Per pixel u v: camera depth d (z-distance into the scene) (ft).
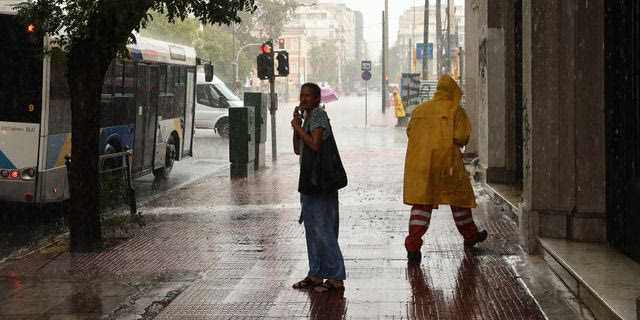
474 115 57.26
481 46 47.01
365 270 26.43
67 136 40.98
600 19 26.37
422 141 27.84
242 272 26.66
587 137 26.86
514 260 27.43
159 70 55.01
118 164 46.85
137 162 50.85
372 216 37.88
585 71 26.61
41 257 29.84
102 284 25.41
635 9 23.22
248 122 57.00
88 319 21.52
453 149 27.91
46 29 31.19
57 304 23.07
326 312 21.61
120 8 28.53
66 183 41.01
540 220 27.96
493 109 44.45
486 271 25.91
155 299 23.40
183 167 69.72
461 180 28.35
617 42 25.04
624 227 24.77
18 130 38.47
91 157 31.04
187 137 63.36
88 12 29.40
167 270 27.20
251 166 59.00
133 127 49.49
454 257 28.12
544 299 22.45
